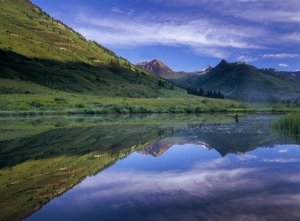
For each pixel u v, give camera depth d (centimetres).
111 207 1503
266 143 3822
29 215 1427
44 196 1723
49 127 6488
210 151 3319
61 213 1442
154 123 7600
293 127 4838
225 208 1442
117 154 3225
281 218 1305
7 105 13662
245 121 8075
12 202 1617
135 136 4847
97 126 6738
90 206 1527
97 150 3503
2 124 7250
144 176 2198
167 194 1702
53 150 3516
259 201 1537
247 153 3145
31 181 2086
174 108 15100
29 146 3822
